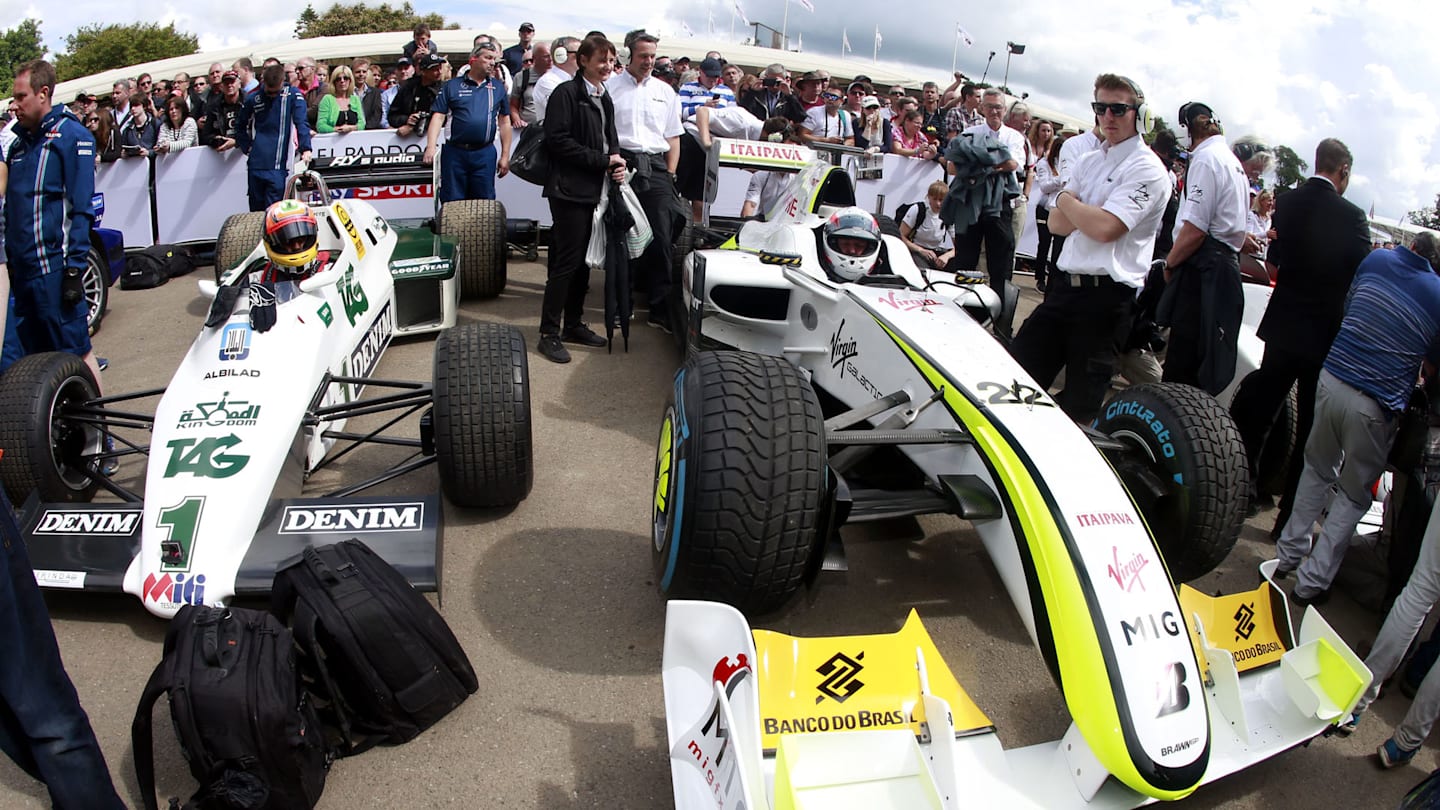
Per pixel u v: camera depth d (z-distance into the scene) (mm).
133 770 2547
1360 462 3531
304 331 3850
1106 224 4148
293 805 2328
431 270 5965
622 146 6023
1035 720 2979
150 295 7734
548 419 5070
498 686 2936
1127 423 3533
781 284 4633
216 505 3002
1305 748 2994
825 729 2305
